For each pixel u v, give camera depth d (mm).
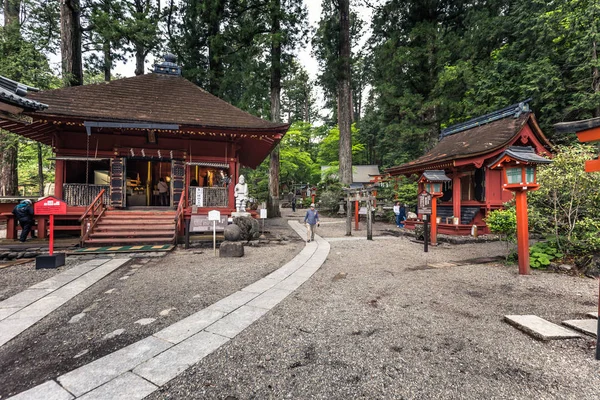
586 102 10453
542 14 11969
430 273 6254
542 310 4043
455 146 13008
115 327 3607
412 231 13086
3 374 2619
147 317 3910
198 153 12312
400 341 3146
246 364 2709
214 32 18422
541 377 2461
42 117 9109
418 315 3900
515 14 15219
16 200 11945
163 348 3027
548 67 11562
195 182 13117
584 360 2734
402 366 2643
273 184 21594
